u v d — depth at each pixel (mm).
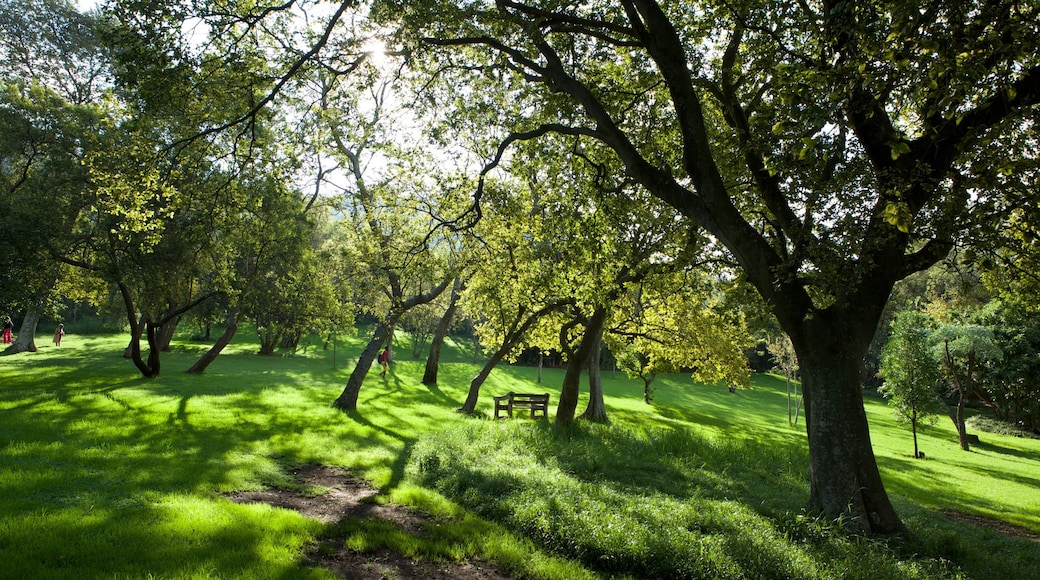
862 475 8125
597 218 12789
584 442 14867
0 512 6059
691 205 8961
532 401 22156
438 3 9891
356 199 22031
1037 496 15922
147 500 7141
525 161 14555
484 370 22047
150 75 10148
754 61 9484
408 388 29375
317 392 23094
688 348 24359
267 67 12203
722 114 11992
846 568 6160
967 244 7367
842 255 7430
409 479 10164
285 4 10680
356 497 8844
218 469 9391
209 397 18562
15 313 18438
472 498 8758
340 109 13328
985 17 5969
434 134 13664
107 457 9367
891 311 54125
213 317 33656
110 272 18469
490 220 16594
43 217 17469
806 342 8547
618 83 12875
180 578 4883
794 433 30031
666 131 12203
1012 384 35219
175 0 9781
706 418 32750
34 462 8508
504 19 9453
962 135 7871
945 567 6867
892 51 5762
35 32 32125
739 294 11844
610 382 52312
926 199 7938
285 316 30328
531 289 16891
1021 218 8102
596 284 14617
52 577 4637
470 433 14477
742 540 6793
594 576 6098
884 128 8352
